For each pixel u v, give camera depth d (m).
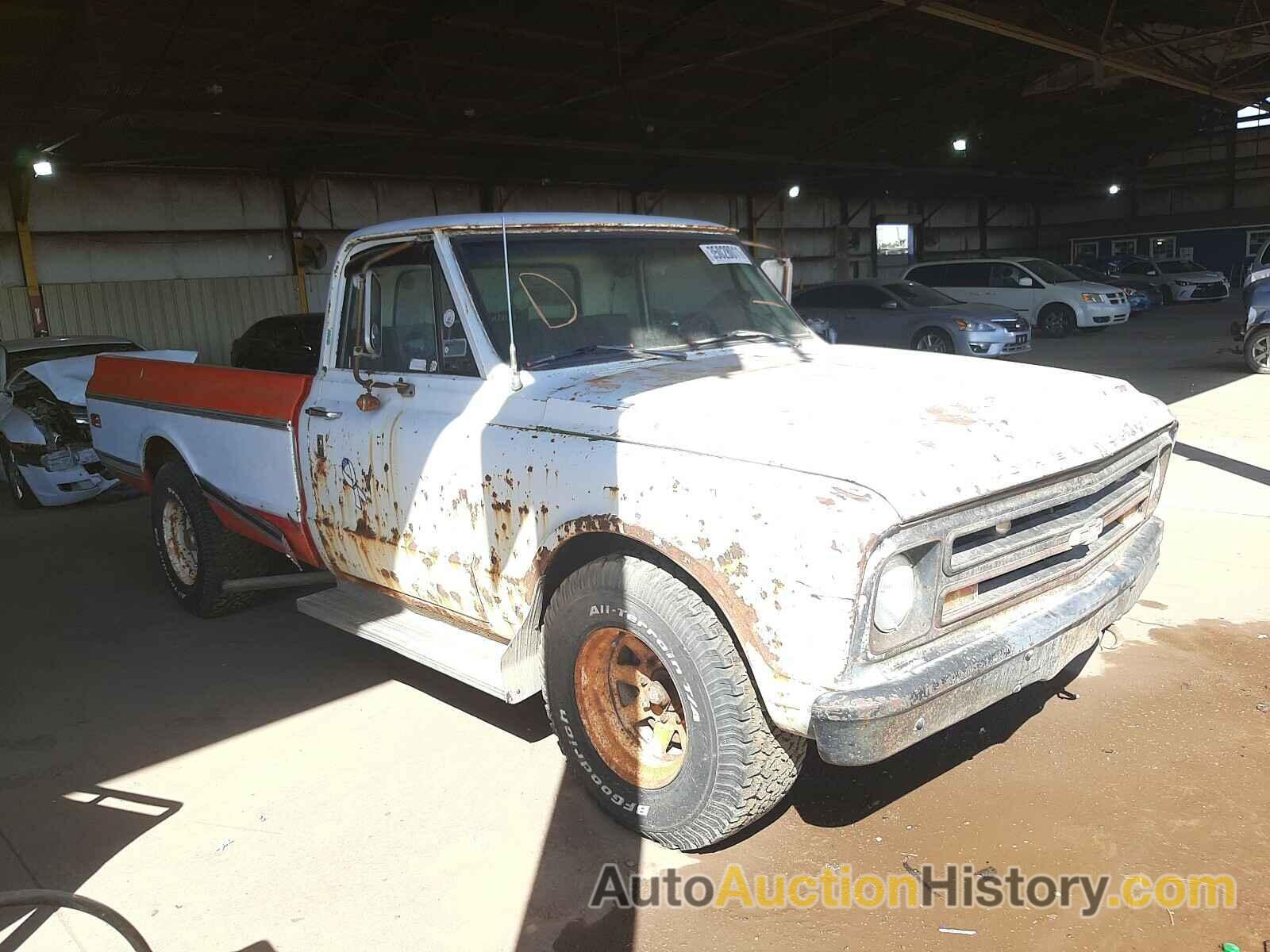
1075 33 15.74
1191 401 11.09
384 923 2.79
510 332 3.43
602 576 2.95
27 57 12.19
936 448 2.64
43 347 10.73
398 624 3.93
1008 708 3.93
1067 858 2.94
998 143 29.89
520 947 2.66
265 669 4.73
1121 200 38.81
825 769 3.56
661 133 21.30
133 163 16.59
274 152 17.92
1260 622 4.66
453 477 3.42
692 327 4.01
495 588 3.37
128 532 7.91
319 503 4.16
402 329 3.82
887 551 2.39
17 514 9.00
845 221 32.25
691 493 2.67
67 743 4.01
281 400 4.34
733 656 2.69
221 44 13.10
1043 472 2.73
